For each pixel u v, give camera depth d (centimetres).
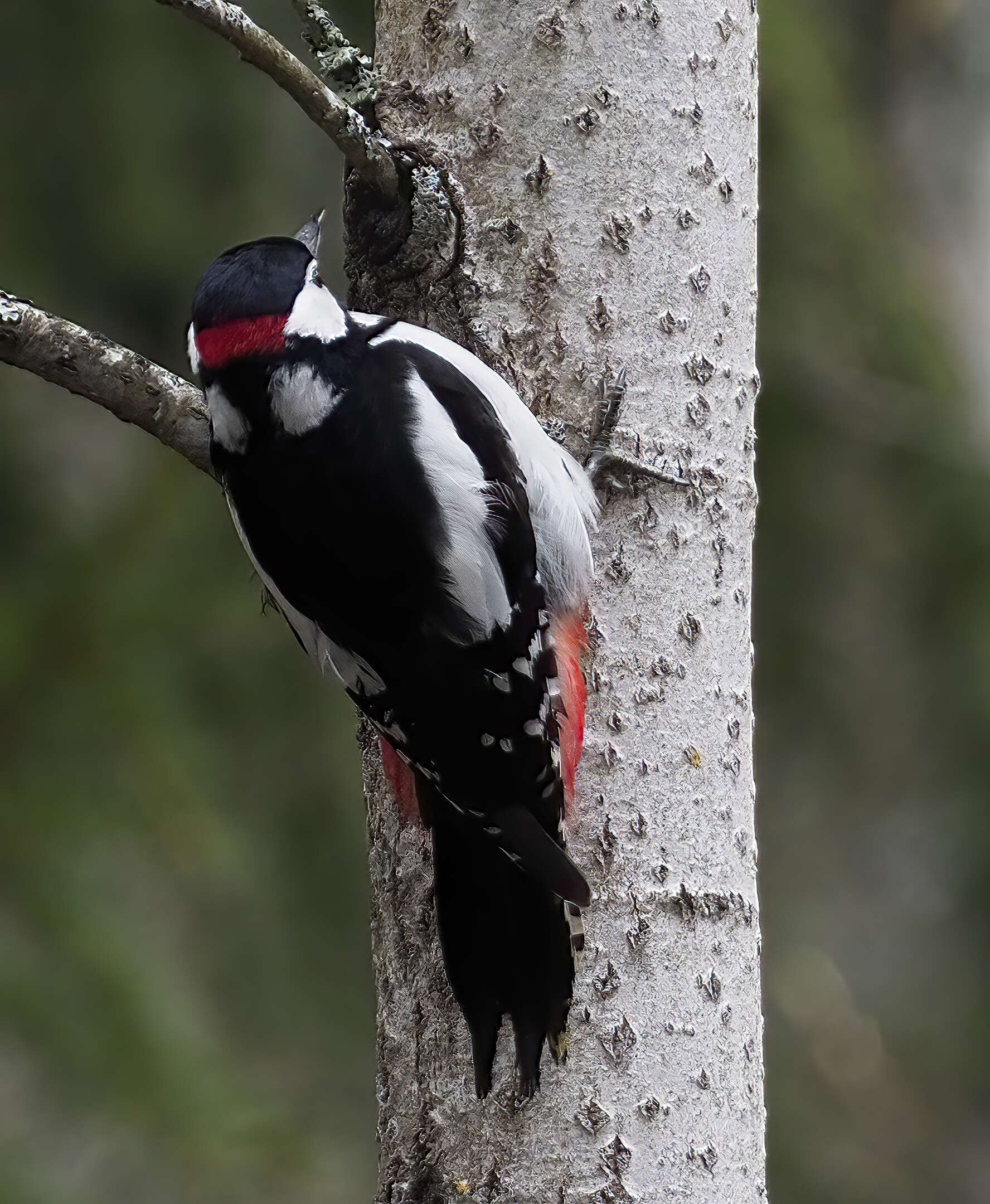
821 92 1397
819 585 1409
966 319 1686
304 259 679
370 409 650
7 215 1364
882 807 1536
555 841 638
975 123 1711
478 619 636
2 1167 1034
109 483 1337
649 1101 641
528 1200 635
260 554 655
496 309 689
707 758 671
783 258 1376
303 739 1248
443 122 694
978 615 1398
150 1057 1080
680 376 685
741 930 671
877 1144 1639
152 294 1421
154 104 1377
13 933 1080
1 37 1352
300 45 1399
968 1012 1705
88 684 1149
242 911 1223
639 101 685
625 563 671
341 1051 1234
